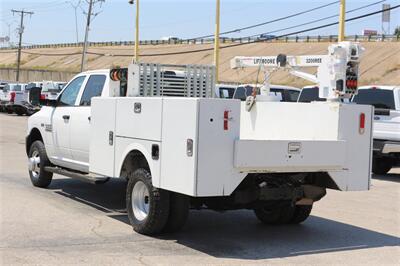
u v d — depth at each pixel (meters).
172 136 7.01
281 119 8.55
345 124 7.69
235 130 6.86
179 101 6.90
